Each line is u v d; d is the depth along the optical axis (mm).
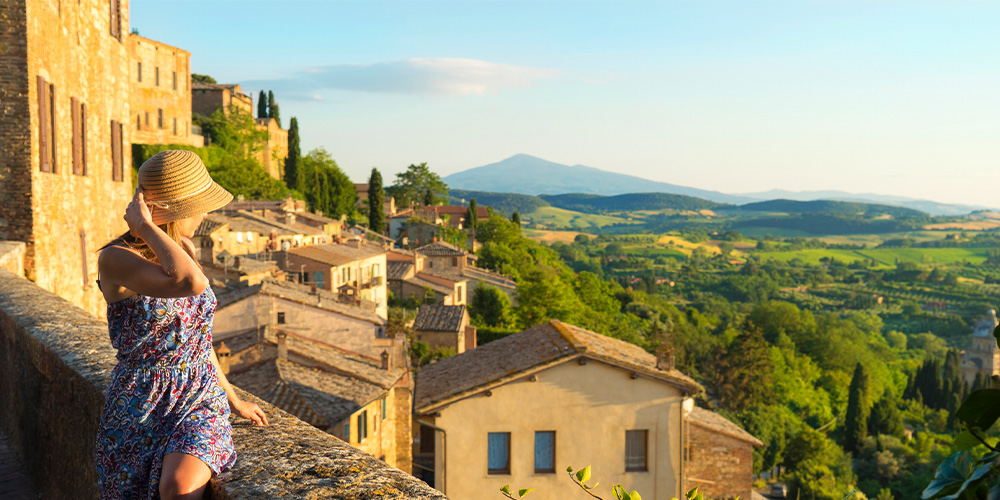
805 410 96000
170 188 2643
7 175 14492
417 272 86188
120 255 2480
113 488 2598
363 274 65125
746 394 92812
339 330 34938
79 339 5051
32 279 14672
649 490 18391
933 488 1994
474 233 146250
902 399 123812
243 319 32656
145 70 80375
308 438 2932
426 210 151625
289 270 58000
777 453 63156
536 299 82688
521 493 3691
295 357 27625
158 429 2555
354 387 26078
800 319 143500
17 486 5285
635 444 18656
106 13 20891
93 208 19375
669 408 18484
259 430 3021
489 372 19016
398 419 31312
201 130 96562
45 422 4910
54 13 16016
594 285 108938
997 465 1801
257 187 95562
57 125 16234
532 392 18250
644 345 101500
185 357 2615
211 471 2482
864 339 146875
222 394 2738
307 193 122312
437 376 20547
